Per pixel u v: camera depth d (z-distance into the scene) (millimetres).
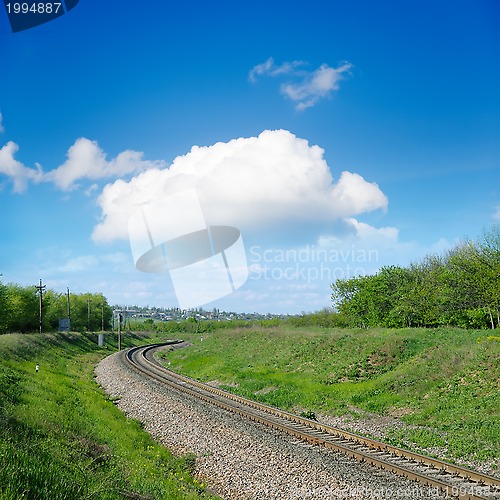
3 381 20312
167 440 18797
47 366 37344
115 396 29406
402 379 27391
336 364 34812
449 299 49969
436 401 23078
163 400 26312
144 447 17266
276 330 58938
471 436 17875
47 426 14898
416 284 60625
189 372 45875
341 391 28047
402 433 19594
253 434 18406
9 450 10039
